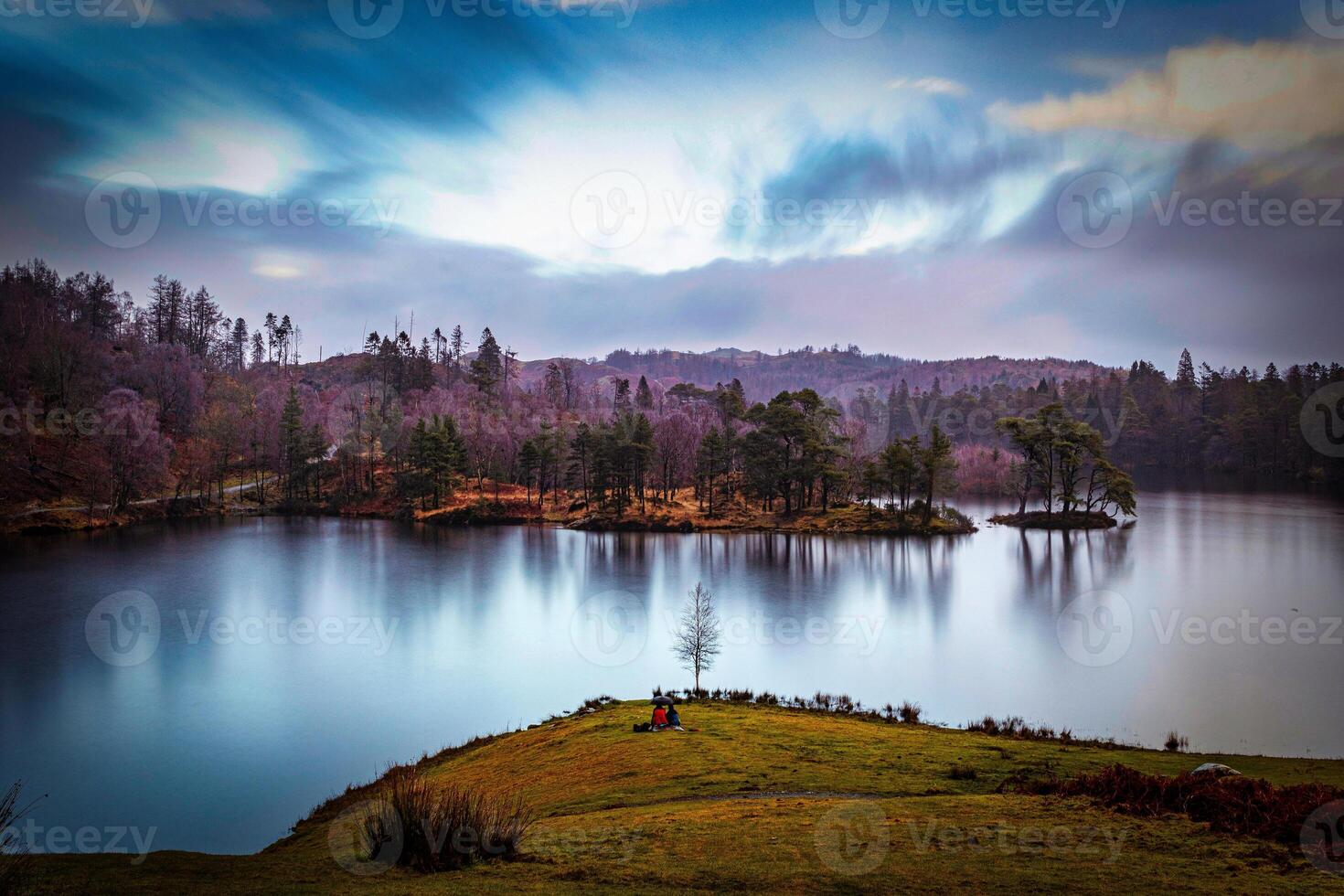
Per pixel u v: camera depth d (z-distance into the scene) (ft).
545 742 122.52
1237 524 505.66
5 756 154.71
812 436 549.95
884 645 243.60
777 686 200.85
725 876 52.16
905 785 82.12
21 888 48.70
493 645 244.01
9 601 284.41
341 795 130.62
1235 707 183.83
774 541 472.44
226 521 518.37
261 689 199.00
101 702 187.62
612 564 391.45
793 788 82.17
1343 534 461.37
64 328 570.87
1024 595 320.70
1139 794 68.23
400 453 637.30
